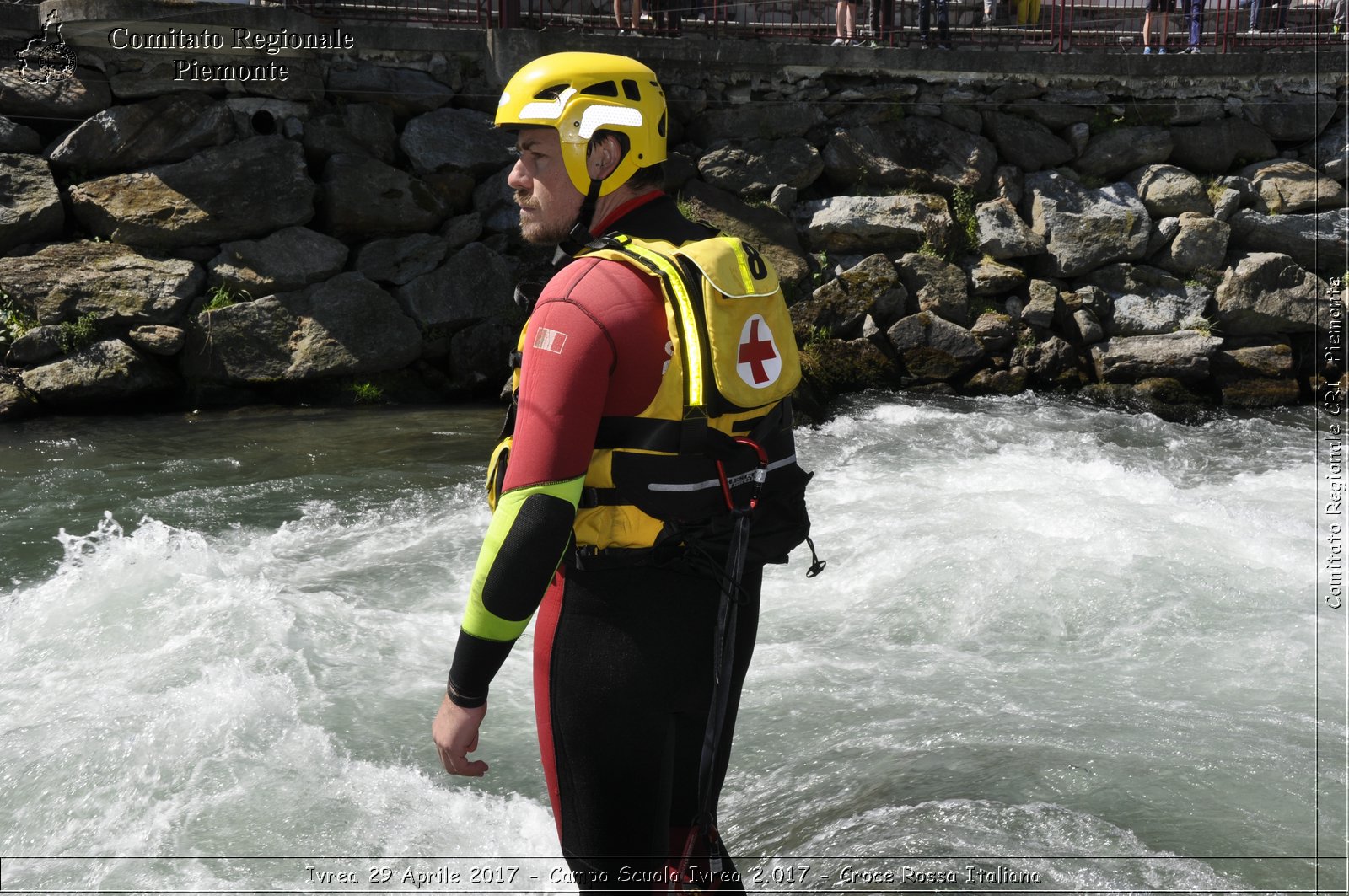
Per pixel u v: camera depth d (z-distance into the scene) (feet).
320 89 28.19
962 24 40.96
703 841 5.88
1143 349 30.68
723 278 5.35
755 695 11.23
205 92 27.09
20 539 16.52
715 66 31.76
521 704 11.09
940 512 17.43
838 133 32.19
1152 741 9.70
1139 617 13.21
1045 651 12.51
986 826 8.05
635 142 5.59
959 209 32.24
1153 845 7.81
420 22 30.19
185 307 25.82
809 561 15.47
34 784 9.30
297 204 27.02
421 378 27.68
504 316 28.37
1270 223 32.89
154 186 26.20
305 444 22.57
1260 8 38.19
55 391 24.18
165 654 12.01
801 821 8.53
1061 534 16.26
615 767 5.47
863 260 30.71
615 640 5.38
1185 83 34.24
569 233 5.72
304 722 10.59
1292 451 25.64
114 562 14.64
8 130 25.89
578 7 35.70
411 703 11.16
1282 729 10.03
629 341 5.15
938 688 11.32
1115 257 31.86
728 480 5.38
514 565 4.99
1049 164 33.60
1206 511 17.51
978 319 30.73
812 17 37.99
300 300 26.50
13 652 12.10
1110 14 42.04
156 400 25.68
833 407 27.76
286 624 12.91
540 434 5.03
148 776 9.47
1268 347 31.30
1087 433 26.25
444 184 28.94
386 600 14.37
